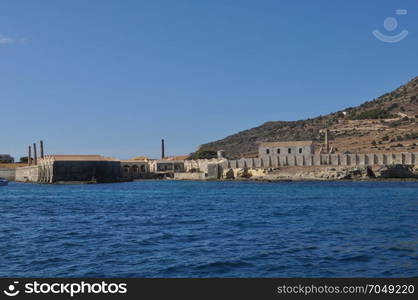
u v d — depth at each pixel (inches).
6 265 1184.2
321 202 3063.5
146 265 1163.9
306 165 6875.0
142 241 1515.7
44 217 2337.6
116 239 1566.2
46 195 4473.4
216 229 1785.2
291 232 1670.8
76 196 4242.1
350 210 2468.0
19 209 2842.0
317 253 1272.1
